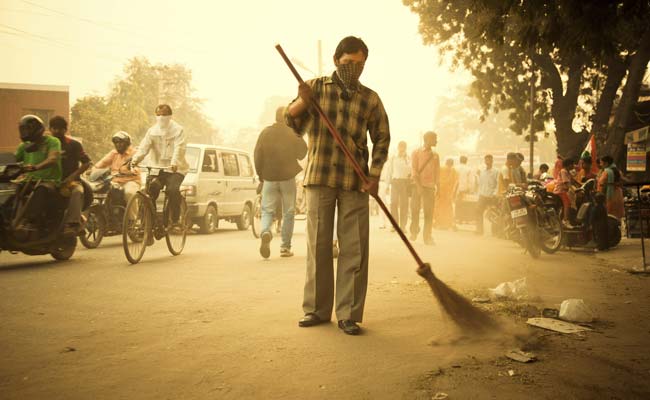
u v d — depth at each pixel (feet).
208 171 38.70
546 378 9.42
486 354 10.77
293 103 12.89
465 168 51.29
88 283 18.30
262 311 14.30
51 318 13.42
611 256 27.53
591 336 12.12
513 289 16.35
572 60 64.08
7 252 27.04
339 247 12.98
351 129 12.97
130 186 29.91
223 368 9.87
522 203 27.07
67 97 117.80
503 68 70.03
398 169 40.11
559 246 28.50
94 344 11.27
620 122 48.73
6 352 10.70
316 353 10.76
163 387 8.96
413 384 9.12
